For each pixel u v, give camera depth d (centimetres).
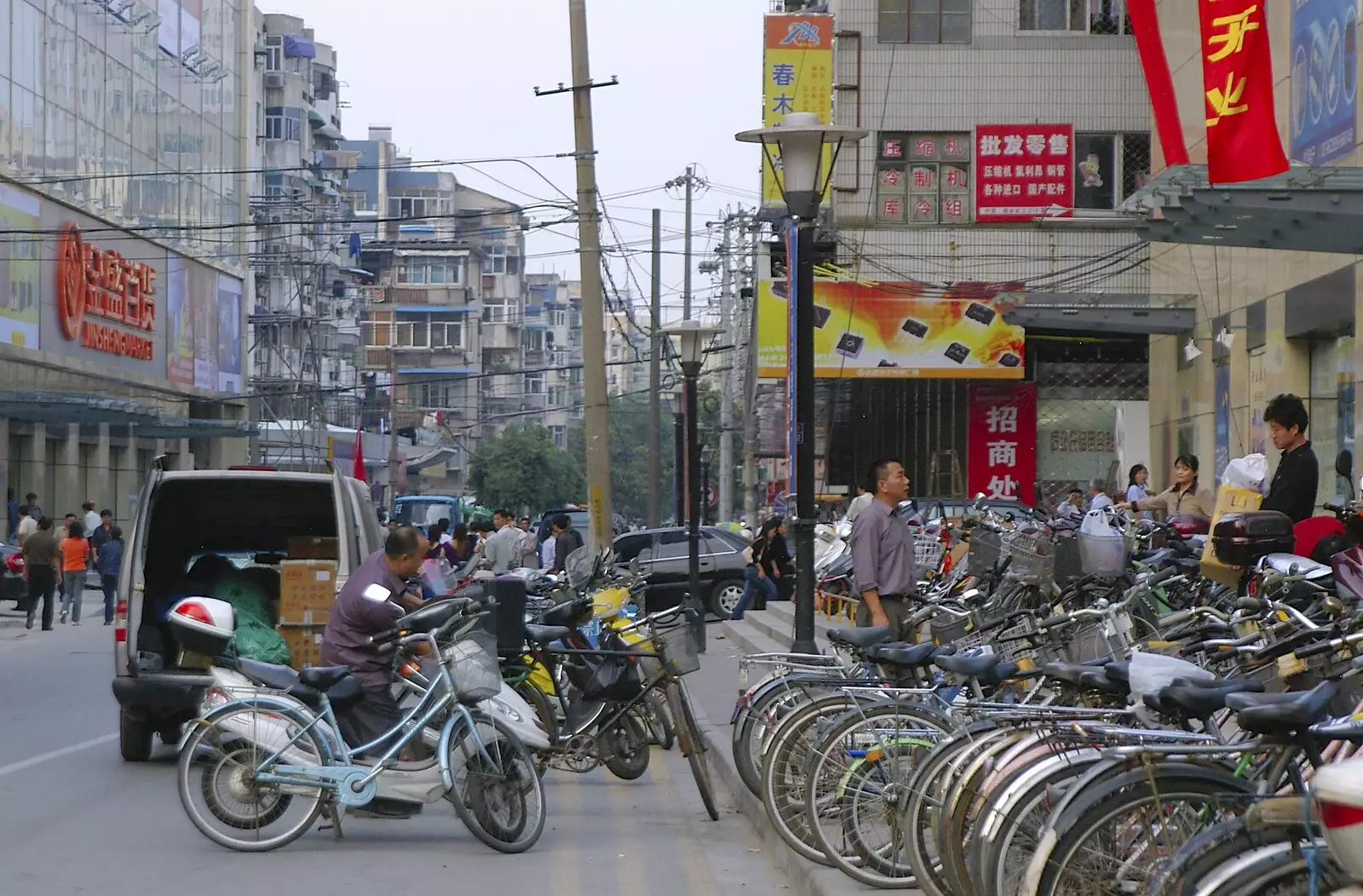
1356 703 541
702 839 947
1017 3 3438
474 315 10781
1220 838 446
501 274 12100
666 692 1020
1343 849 348
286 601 1267
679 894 797
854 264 3409
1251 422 2288
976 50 3438
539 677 1144
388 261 10800
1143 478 2106
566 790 1138
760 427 4416
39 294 3928
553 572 1952
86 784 1138
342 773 901
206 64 5416
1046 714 595
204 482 1255
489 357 11925
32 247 3881
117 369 4456
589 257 2512
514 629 1051
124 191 4600
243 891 798
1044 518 2178
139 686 1202
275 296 7294
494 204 12056
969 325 3297
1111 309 2586
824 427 4138
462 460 10575
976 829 555
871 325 3303
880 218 3419
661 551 2977
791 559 2717
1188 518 1439
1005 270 3391
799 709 805
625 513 11269
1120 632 814
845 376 3306
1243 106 1420
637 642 1087
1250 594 915
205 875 838
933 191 3425
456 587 1320
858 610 1170
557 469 8956
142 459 4841
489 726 918
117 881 821
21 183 3828
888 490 1102
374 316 10694
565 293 15675
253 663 959
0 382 3700
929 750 723
